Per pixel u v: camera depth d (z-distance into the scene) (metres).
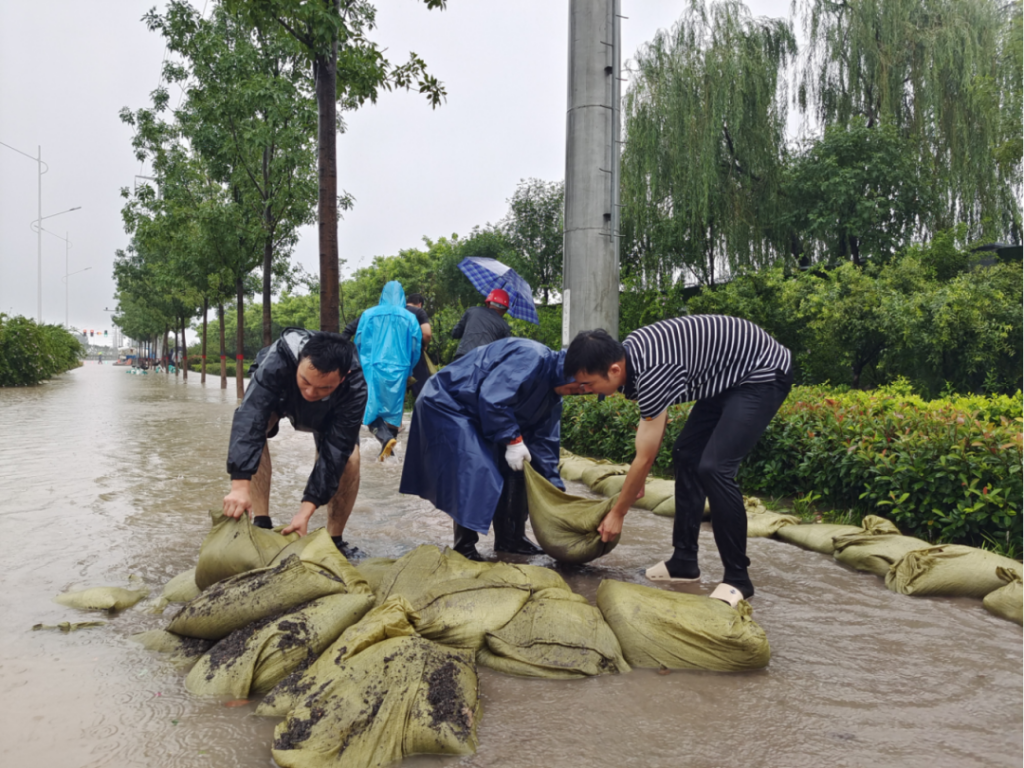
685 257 17.02
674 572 3.66
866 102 17.44
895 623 3.04
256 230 14.98
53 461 7.20
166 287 25.34
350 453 3.52
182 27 13.02
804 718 2.22
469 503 3.55
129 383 30.03
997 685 2.45
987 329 8.66
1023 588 3.11
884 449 4.71
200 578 3.04
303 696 2.10
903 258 11.62
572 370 3.21
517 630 2.67
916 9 16.28
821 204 15.73
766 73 16.19
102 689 2.35
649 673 2.57
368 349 7.09
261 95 12.23
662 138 16.31
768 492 5.80
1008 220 16.12
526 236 23.95
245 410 3.25
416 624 2.62
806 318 10.83
